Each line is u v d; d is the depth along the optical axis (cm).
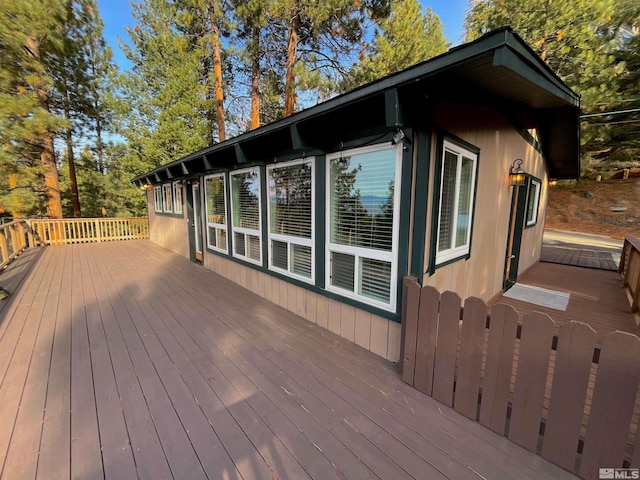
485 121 337
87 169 1397
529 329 157
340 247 301
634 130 972
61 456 159
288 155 358
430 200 248
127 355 267
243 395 210
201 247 658
